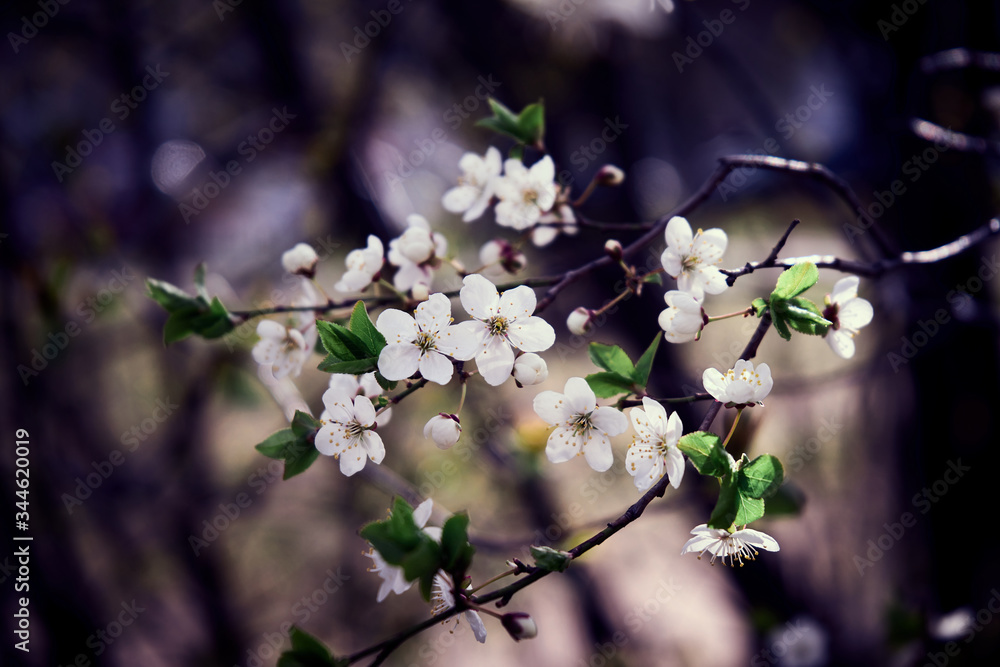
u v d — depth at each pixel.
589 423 0.39
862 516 0.74
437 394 0.80
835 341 0.41
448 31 0.80
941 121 0.56
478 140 0.84
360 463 0.39
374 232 0.73
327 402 0.39
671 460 0.37
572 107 0.79
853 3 0.59
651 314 0.73
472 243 0.79
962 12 0.54
